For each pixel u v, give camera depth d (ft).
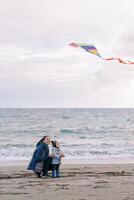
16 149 106.83
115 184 40.55
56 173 48.01
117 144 125.49
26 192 35.83
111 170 57.77
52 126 211.61
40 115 333.21
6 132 175.63
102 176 49.11
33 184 41.22
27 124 223.92
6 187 39.17
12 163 73.05
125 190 36.17
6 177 48.47
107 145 121.90
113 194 33.86
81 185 40.01
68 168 60.64
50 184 41.04
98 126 214.48
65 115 341.62
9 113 382.42
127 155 92.68
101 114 381.60
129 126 215.72
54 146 47.83
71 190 36.68
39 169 47.16
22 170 58.08
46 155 47.55
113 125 222.48
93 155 91.81
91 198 32.04
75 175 50.26
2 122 237.66
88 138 154.81
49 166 48.14
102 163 73.10
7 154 92.94
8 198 32.65
